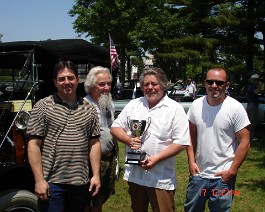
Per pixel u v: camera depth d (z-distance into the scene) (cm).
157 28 2870
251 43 2784
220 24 2675
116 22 2717
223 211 362
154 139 343
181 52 2822
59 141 324
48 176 323
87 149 339
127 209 569
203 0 2859
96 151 347
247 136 352
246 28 2703
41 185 317
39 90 552
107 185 404
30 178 449
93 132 344
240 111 351
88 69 631
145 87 347
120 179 697
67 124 326
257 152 942
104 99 405
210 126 360
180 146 341
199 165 371
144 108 354
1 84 556
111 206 579
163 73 349
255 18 2622
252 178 724
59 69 329
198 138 369
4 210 395
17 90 511
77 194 334
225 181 357
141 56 3012
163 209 346
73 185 328
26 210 408
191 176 374
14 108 452
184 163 836
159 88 345
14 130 425
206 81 358
